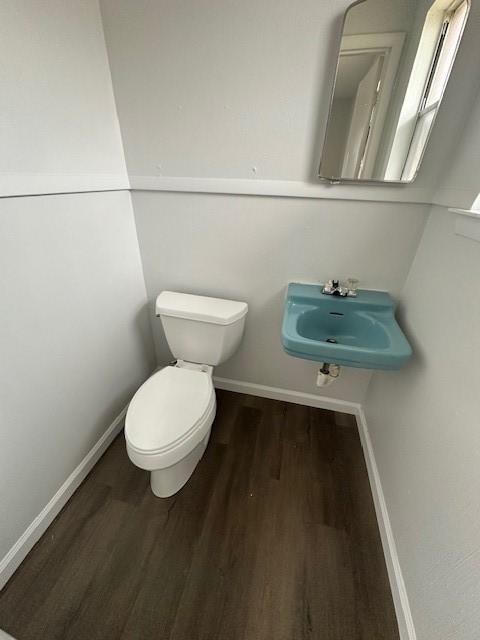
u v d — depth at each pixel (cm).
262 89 99
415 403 98
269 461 136
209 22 93
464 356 74
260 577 97
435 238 100
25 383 90
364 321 119
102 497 118
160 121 112
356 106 94
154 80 105
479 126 82
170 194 126
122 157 121
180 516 112
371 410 143
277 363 160
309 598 92
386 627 87
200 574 97
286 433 151
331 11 85
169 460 96
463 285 79
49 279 93
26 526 98
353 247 119
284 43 92
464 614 61
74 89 92
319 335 127
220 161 114
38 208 86
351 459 139
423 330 99
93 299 115
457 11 79
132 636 84
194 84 103
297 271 130
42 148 84
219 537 107
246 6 88
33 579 94
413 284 112
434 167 99
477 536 60
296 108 100
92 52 98
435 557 74
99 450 132
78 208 101
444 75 85
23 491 95
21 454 92
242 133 107
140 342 158
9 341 82
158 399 113
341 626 87
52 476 107
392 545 99
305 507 118
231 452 140
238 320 131
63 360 104
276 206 118
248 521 112
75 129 95
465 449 68
